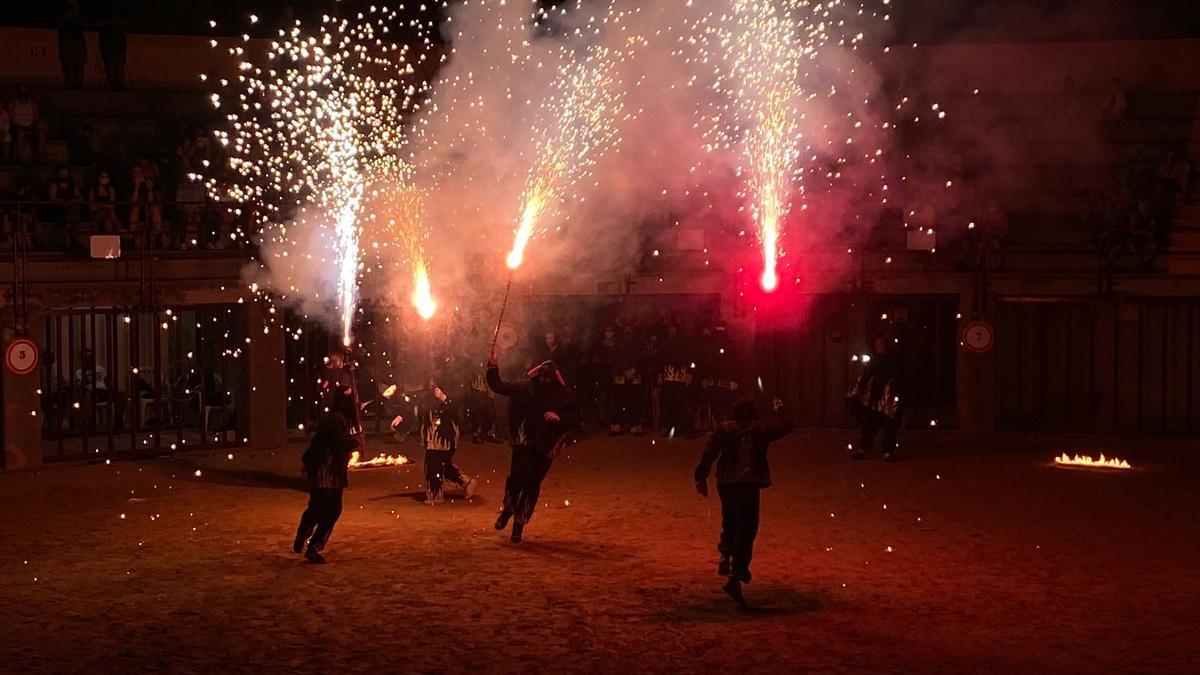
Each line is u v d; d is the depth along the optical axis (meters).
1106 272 25.64
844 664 11.84
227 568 15.53
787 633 12.78
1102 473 21.66
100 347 29.03
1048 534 17.17
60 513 19.08
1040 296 26.03
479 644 12.43
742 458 13.99
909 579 14.91
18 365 22.59
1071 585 14.60
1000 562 15.68
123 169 28.28
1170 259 25.77
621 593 14.25
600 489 20.56
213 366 28.38
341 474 15.76
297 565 15.65
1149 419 27.25
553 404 16.80
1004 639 12.60
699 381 26.56
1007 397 28.12
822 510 18.78
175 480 21.81
